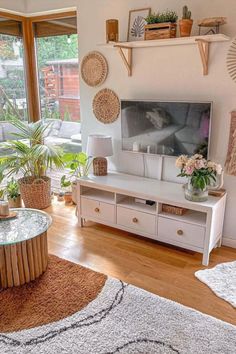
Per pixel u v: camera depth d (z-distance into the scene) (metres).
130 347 1.81
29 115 4.25
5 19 3.77
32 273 2.41
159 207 2.83
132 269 2.61
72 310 2.10
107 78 3.39
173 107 2.89
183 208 2.79
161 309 2.12
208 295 2.29
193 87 2.88
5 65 3.87
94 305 2.15
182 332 1.92
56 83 4.01
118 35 3.09
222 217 2.88
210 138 2.86
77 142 3.98
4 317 2.04
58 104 4.06
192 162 2.60
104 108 3.49
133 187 3.02
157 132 3.07
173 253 2.86
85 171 3.70
